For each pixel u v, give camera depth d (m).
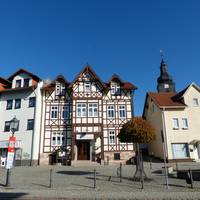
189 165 25.77
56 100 33.12
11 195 11.06
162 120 31.67
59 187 13.47
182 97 32.78
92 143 30.91
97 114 31.48
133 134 15.97
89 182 15.20
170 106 32.03
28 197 10.58
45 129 31.86
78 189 12.76
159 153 32.94
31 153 30.47
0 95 34.34
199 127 31.59
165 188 12.74
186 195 10.70
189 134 31.27
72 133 30.61
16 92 33.84
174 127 31.44
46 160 30.70
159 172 19.55
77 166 27.61
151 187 13.12
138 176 16.30
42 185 14.23
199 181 15.16
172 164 26.88
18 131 31.84
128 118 32.06
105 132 31.44
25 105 32.78
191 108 32.34
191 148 30.81
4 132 32.50
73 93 32.28
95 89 32.59
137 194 11.12
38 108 32.19
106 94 33.00
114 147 30.86
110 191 12.07
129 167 24.42
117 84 33.53
